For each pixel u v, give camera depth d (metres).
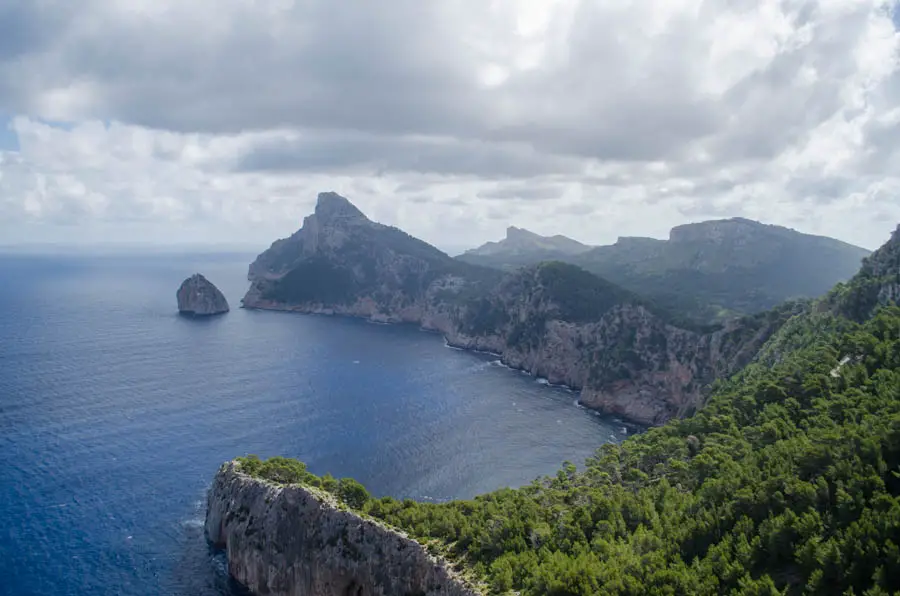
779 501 71.62
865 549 58.75
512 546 89.12
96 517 129.12
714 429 116.00
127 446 166.12
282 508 113.69
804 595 58.72
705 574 66.38
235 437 177.00
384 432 189.62
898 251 152.50
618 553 75.69
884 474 69.06
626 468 113.75
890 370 100.69
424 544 97.25
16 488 139.75
